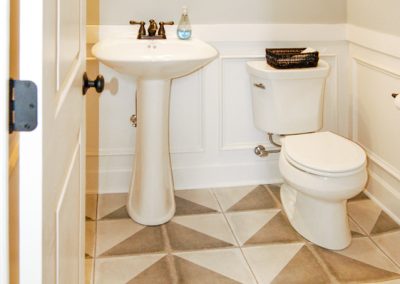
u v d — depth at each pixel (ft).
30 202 2.35
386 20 7.93
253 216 8.46
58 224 3.05
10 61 2.20
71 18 3.57
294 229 7.98
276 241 7.61
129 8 8.56
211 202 9.02
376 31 8.27
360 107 9.23
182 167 9.53
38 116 2.28
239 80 9.30
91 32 8.54
